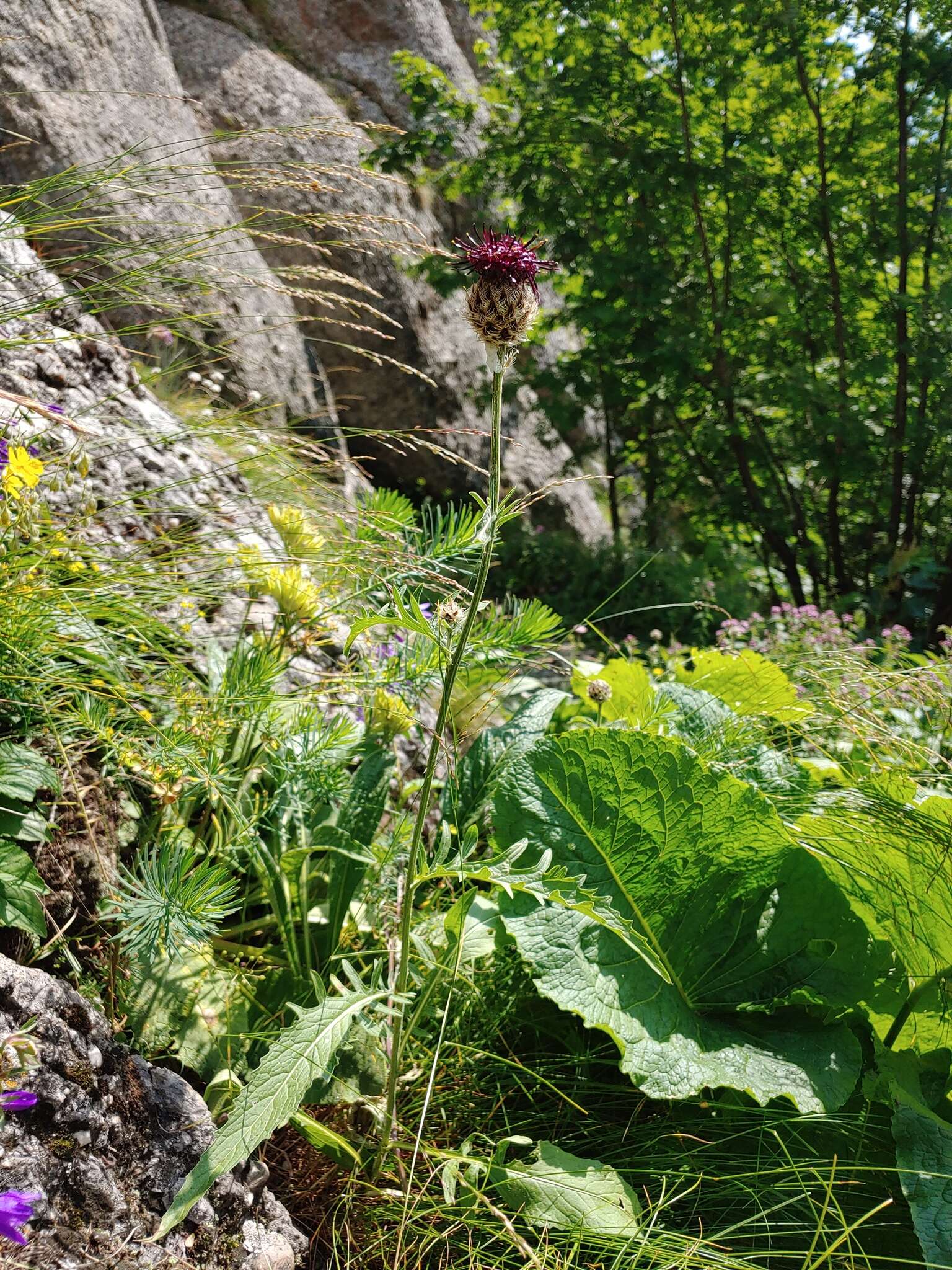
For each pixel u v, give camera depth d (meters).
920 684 2.46
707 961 1.85
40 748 1.71
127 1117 1.34
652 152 7.67
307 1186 1.58
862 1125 1.62
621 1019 1.67
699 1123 1.69
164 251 2.15
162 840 1.83
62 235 4.27
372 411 8.74
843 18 7.19
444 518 1.79
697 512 8.87
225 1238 1.34
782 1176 1.59
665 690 2.38
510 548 8.09
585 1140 1.71
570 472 10.41
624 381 8.38
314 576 1.97
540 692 2.27
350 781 1.91
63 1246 1.16
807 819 1.93
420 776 2.60
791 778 2.12
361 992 1.43
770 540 8.26
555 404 8.43
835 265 7.75
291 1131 1.65
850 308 8.13
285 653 2.09
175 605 2.18
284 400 6.45
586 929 1.76
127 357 3.11
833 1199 1.48
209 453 2.91
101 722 1.66
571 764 1.90
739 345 8.13
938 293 7.28
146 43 6.46
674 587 7.39
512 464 9.69
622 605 7.45
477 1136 1.68
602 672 2.58
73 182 2.08
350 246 2.15
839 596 8.06
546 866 1.40
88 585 1.78
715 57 7.43
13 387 2.48
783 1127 1.67
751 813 1.84
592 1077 1.87
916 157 7.62
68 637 1.74
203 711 1.76
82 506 1.95
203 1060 1.56
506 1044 1.87
